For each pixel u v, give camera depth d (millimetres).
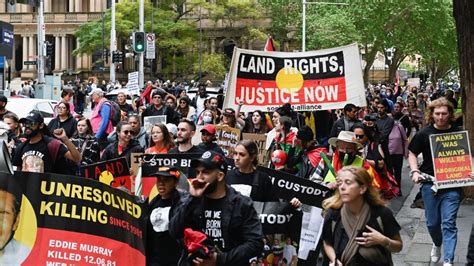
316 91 13945
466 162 9414
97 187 6316
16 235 6082
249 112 15070
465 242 11477
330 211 6371
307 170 10109
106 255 6312
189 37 76312
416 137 9625
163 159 8812
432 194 9586
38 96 38250
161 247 6848
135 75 26703
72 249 6180
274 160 10234
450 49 65250
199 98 23672
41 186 6152
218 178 5902
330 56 13945
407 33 62625
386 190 12117
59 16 91188
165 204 6906
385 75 102500
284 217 7652
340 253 6215
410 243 11852
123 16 73188
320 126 17438
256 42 85688
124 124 10922
